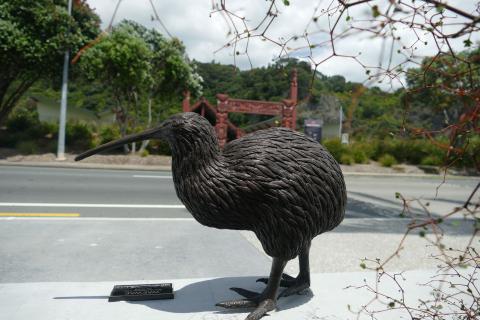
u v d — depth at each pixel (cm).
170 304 265
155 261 388
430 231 542
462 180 1369
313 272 368
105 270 359
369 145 1716
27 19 1177
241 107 1459
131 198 715
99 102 2370
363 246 458
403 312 257
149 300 271
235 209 237
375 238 496
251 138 249
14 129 1577
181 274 356
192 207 242
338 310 259
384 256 421
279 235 237
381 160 1628
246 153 239
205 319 245
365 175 1385
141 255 404
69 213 578
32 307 255
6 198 665
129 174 1055
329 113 1678
